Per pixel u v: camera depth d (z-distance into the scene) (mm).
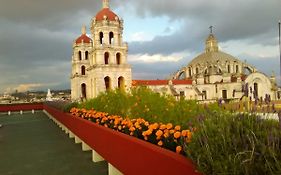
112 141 9922
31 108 70438
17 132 27812
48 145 19234
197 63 104062
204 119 5348
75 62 94125
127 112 14500
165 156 5645
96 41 71562
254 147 3877
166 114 10977
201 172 4348
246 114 4824
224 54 106250
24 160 14773
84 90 94000
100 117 15219
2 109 66312
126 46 72750
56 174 11680
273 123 4512
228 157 4055
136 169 7387
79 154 15570
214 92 90375
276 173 3570
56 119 35406
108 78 71938
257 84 88688
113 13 73812
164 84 82625
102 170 11906
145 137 7688
